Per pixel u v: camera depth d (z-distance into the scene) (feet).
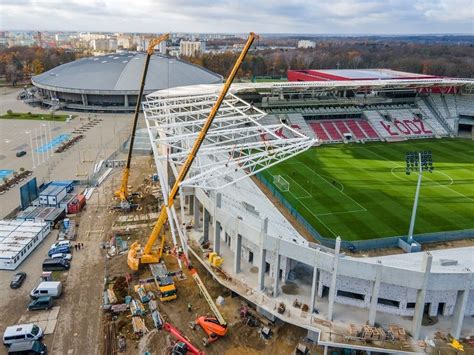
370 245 218.59
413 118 507.30
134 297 189.78
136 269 208.03
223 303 186.19
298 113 481.46
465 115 509.76
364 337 156.04
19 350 153.07
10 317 175.52
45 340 163.32
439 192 316.81
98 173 343.26
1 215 264.31
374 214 273.95
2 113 575.79
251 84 450.30
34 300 183.42
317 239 225.97
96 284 199.00
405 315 171.63
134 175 344.08
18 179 328.49
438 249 219.61
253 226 182.70
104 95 603.67
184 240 205.67
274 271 178.60
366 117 497.46
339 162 385.70
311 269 200.44
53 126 508.12
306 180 334.03
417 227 257.14
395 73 625.82
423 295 154.40
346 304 176.14
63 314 178.09
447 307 170.40
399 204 291.79
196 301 188.65
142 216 270.26
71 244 233.55
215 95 335.47
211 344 164.96
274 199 288.10
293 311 169.58
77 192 305.12
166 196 208.44
